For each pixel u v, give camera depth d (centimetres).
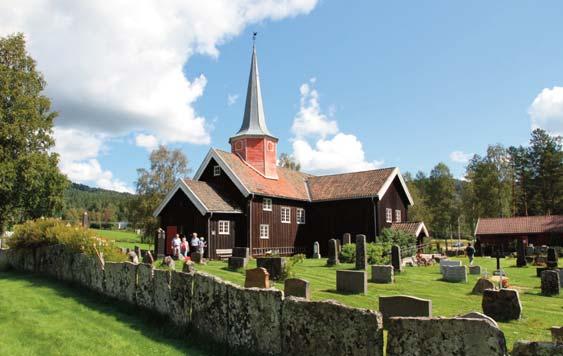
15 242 2355
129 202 5788
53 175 3716
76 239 1855
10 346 965
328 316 777
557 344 552
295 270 2494
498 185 7238
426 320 662
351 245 3039
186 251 3023
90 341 1021
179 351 970
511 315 1279
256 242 3522
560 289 1988
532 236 5169
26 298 1519
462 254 4844
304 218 4103
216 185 3650
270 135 4053
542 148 7200
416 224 3938
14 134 3497
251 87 4247
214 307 1030
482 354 611
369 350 713
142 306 1327
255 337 910
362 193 3919
